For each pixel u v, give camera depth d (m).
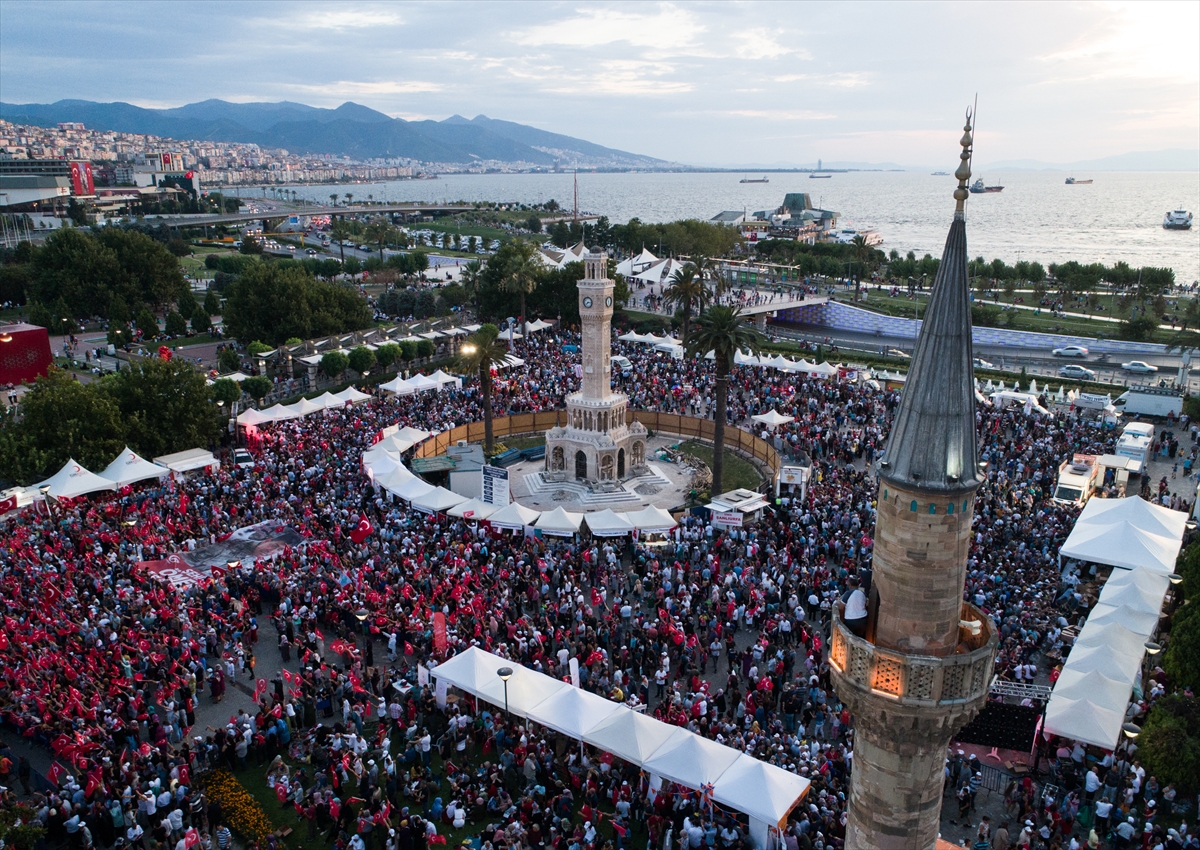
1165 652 40.00
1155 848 29.47
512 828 30.12
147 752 35.06
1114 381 108.19
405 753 35.56
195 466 69.94
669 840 30.17
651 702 40.84
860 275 192.88
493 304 136.88
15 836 27.12
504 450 84.69
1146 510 51.62
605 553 54.50
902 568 20.70
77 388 71.12
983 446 73.94
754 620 47.16
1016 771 35.72
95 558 50.78
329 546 54.03
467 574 49.41
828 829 30.64
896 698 20.48
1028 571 49.47
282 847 31.20
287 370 108.50
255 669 43.84
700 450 86.38
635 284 171.75
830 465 72.81
